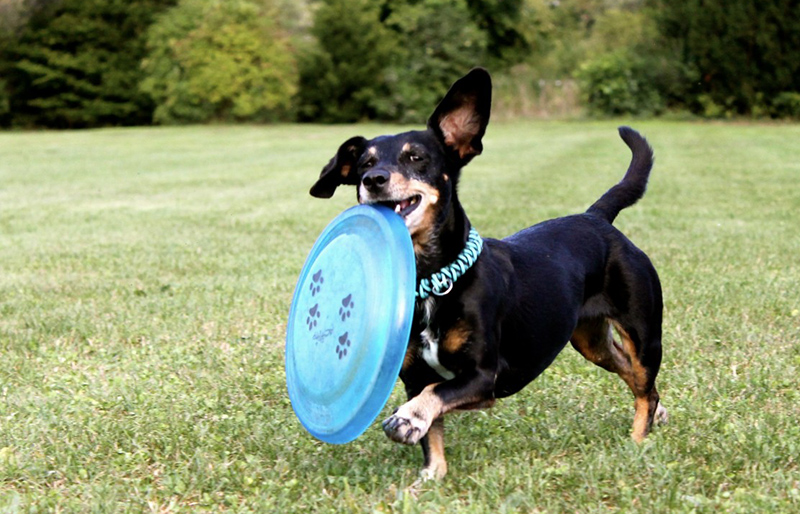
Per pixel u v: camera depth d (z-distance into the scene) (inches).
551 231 155.6
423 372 135.6
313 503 124.7
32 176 682.2
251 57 1417.3
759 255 319.6
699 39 1342.3
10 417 164.2
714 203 482.0
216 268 311.3
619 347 166.1
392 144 139.9
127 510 123.8
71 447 147.5
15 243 371.2
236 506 126.2
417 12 1437.0
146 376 188.7
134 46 1519.4
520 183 590.9
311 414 134.0
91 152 932.0
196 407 168.9
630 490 125.0
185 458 145.2
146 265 317.7
